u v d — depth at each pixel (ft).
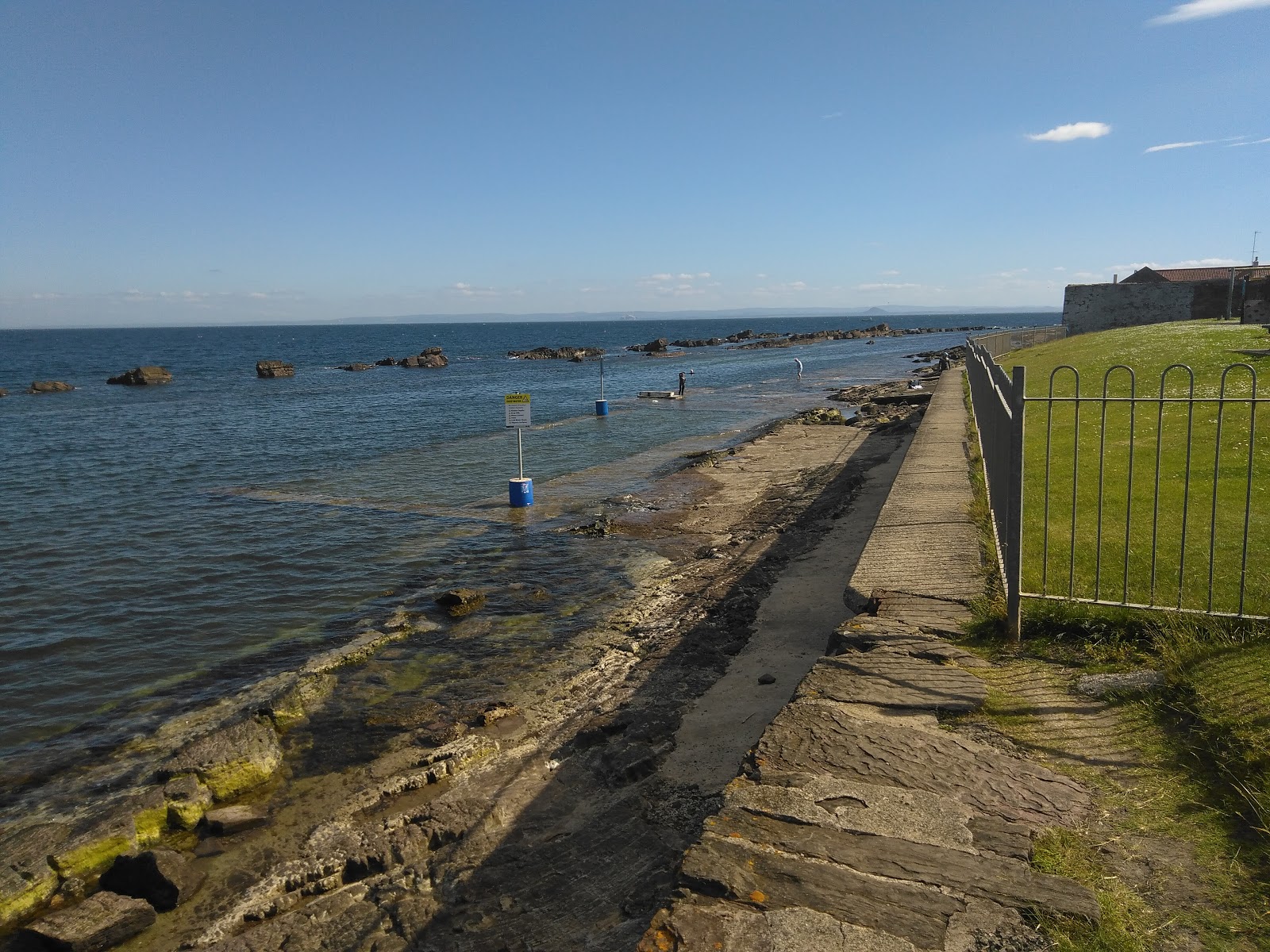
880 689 16.33
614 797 18.17
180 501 58.13
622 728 21.65
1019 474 18.03
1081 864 10.93
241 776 20.65
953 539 26.86
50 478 68.59
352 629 32.50
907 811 12.16
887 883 10.52
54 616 34.76
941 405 77.56
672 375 198.29
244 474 69.56
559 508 54.13
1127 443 40.37
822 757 13.84
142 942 15.69
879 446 73.26
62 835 18.58
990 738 14.42
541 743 21.81
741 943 9.49
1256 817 11.61
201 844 18.60
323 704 25.46
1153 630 17.52
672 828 16.34
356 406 132.57
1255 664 15.33
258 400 145.59
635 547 43.42
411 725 23.80
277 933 15.12
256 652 30.53
